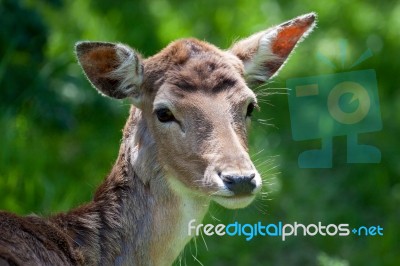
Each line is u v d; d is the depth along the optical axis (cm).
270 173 1731
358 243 1650
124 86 1122
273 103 1975
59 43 1919
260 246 1617
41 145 1689
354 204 1758
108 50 1116
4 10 1681
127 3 2191
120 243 1095
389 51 2145
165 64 1105
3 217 1017
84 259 1062
